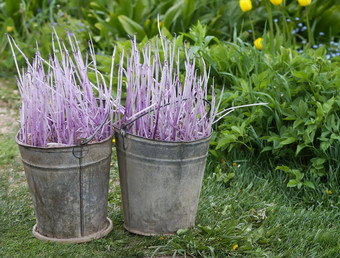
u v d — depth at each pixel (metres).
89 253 3.19
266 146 3.75
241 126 3.70
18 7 5.89
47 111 3.24
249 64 4.04
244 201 3.53
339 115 3.78
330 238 3.31
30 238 3.28
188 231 3.28
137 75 3.22
